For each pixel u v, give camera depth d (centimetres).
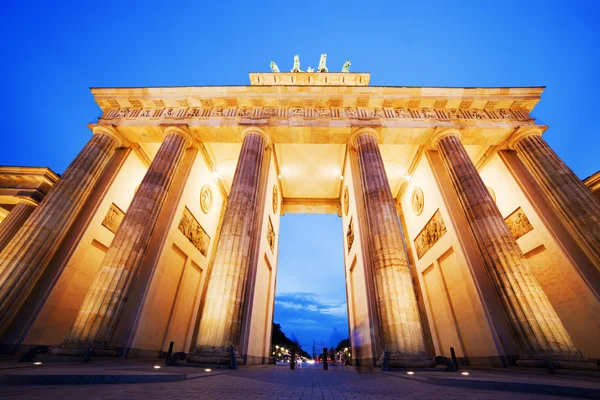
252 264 2050
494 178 2611
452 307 2252
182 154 2377
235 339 1499
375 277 1700
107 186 2344
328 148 2923
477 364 1858
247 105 2603
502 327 1705
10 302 1620
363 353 1958
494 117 2505
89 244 2142
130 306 1778
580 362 1290
